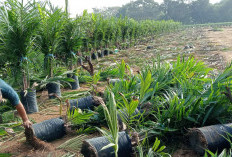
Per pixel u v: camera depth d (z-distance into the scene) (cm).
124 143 314
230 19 9719
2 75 653
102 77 797
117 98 453
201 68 574
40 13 623
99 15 1398
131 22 1988
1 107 534
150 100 452
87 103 474
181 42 2028
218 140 321
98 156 295
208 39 2112
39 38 636
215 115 381
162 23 3469
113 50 1680
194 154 334
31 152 349
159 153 305
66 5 745
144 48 1773
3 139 409
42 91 728
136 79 577
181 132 376
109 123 247
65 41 745
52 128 391
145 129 374
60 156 334
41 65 670
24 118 340
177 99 387
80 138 379
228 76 416
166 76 519
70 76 743
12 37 526
